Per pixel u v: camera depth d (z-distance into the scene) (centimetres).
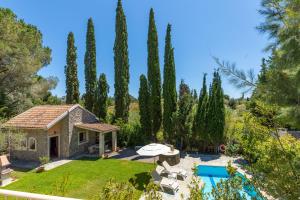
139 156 2073
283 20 320
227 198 457
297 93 308
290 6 310
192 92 2455
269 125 449
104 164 1794
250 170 470
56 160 1912
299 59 290
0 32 2244
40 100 3070
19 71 2406
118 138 2491
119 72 2678
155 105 2533
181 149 2339
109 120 2667
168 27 2497
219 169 1747
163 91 2448
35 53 2662
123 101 2662
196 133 2284
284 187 399
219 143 2225
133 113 3106
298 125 328
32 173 1531
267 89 341
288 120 337
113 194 430
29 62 2403
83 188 1263
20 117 1973
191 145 2345
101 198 432
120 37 2700
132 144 2495
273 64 326
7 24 2258
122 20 2723
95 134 2498
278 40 318
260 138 472
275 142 450
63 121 2022
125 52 2705
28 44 2555
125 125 2525
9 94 2536
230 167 502
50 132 1895
